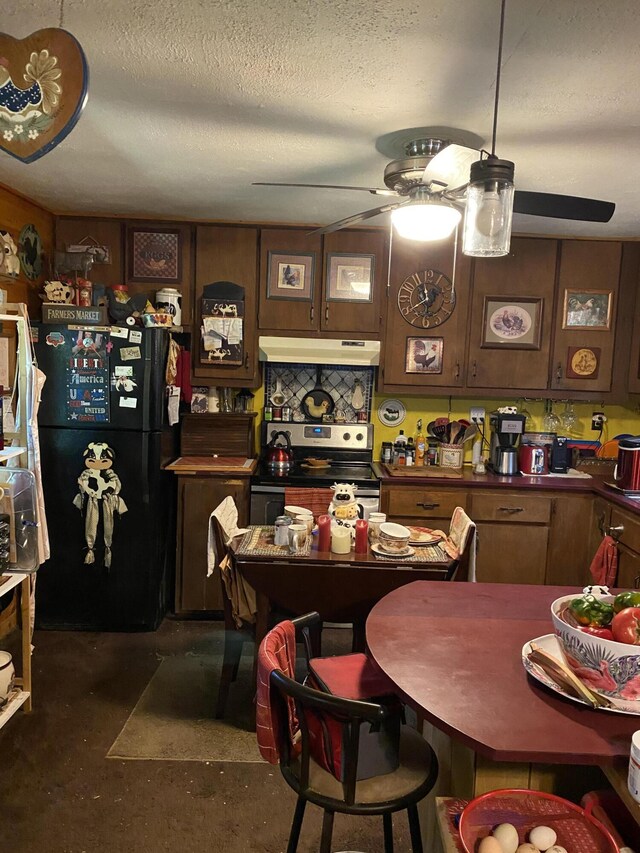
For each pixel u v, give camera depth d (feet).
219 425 12.43
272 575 7.82
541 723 3.58
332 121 6.98
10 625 8.76
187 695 8.98
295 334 12.20
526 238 12.15
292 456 12.83
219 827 6.48
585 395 12.48
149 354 10.64
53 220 11.77
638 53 5.32
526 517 11.73
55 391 10.61
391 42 5.28
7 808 6.63
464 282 12.22
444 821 3.85
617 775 3.31
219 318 12.05
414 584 5.90
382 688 4.92
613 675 3.71
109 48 5.52
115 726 8.15
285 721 4.51
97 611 11.00
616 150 7.61
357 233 12.07
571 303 12.25
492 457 13.05
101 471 10.72
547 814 3.63
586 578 11.84
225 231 11.97
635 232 11.67
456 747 4.60
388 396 13.44
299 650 10.40
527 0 4.59
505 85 5.96
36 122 4.04
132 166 8.79
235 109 6.74
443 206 6.72
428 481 11.71
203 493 11.46
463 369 12.40
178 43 5.41
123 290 11.23
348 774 4.10
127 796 6.88
